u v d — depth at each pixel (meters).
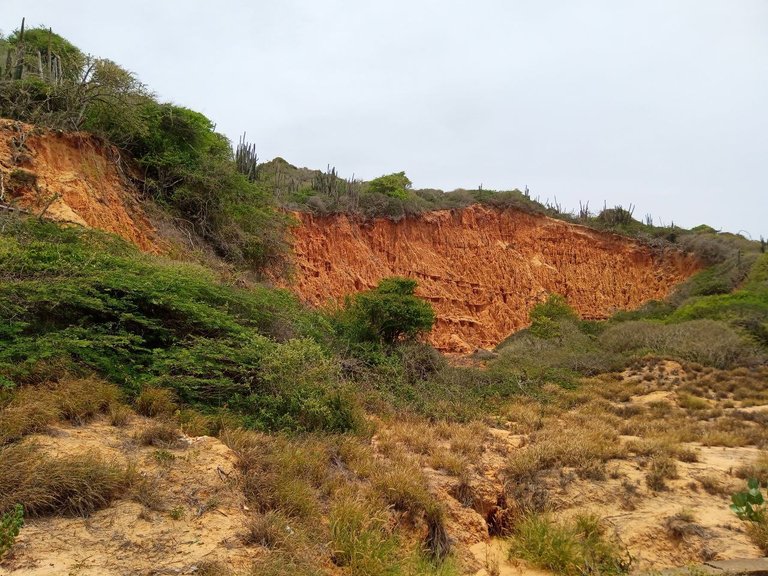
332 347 14.45
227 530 5.28
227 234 18.64
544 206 48.25
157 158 17.41
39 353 7.10
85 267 9.27
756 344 24.86
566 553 6.93
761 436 12.36
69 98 15.59
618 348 26.45
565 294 43.41
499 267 41.06
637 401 17.83
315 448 7.85
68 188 13.71
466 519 7.77
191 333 9.86
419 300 19.42
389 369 14.75
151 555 4.64
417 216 38.69
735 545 7.06
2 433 5.60
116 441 6.33
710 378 20.62
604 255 46.62
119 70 15.98
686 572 6.25
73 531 4.72
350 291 31.75
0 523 4.29
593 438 10.77
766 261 39.88
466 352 33.91
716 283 41.19
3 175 12.31
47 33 21.16
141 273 10.21
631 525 7.66
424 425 11.28
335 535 5.88
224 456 6.60
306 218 32.00
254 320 11.70
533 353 24.86
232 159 23.58
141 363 8.41
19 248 9.23
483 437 11.01
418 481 7.71
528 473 9.05
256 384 9.41
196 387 8.28
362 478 7.67
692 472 9.31
